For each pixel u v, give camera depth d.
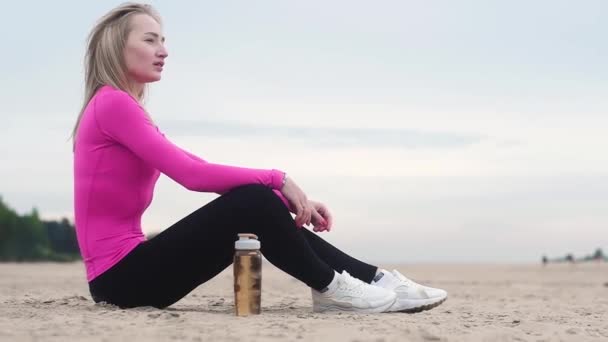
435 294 3.75
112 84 3.50
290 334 2.84
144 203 3.52
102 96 3.40
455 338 2.93
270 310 3.88
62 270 18.81
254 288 3.38
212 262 3.47
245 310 3.37
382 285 3.74
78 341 2.63
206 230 3.37
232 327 2.97
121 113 3.33
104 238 3.45
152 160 3.32
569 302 6.54
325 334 2.86
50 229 46.06
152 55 3.55
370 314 3.55
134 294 3.48
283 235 3.38
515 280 15.39
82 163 3.43
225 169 3.37
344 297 3.56
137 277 3.43
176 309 3.79
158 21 3.68
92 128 3.39
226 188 3.38
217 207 3.37
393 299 3.65
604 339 3.14
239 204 3.35
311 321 3.18
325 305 3.60
